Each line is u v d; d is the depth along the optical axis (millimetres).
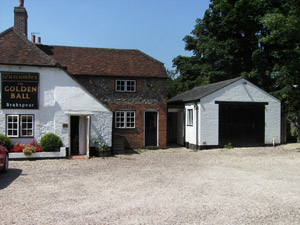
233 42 25531
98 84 17953
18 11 18297
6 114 13867
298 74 17484
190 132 19062
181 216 5738
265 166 11836
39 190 7809
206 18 28734
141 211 6035
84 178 9398
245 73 24625
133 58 20328
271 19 16000
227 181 8938
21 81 14055
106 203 6605
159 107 18969
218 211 6055
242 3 23578
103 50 20531
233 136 18359
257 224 5363
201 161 13266
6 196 7191
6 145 13352
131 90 18688
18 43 15008
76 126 15984
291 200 6883
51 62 14516
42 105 14352
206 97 17844
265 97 18984
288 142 21922
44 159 13602
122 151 16734
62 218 5621
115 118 18141
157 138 18938
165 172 10484
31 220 5512
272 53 23797
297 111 19875
